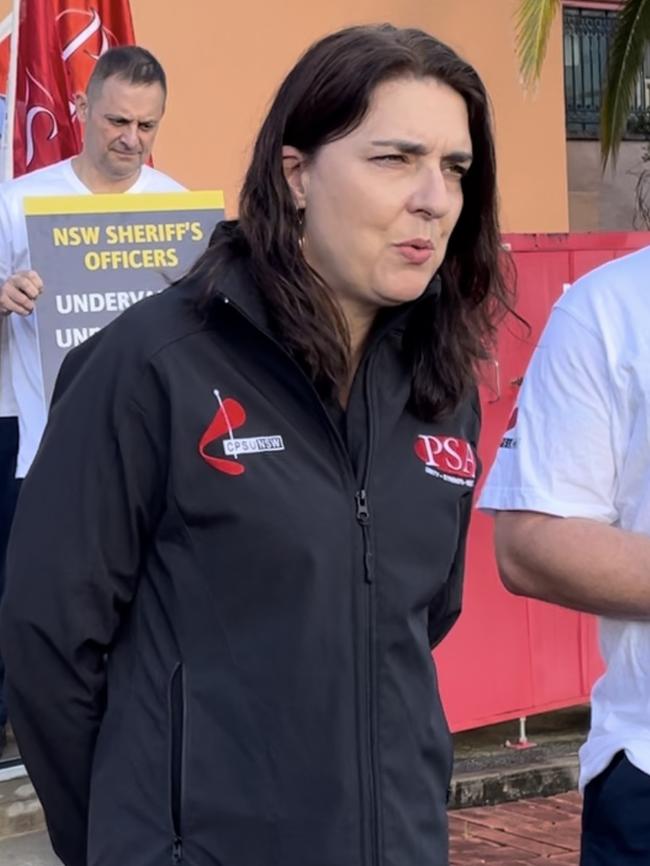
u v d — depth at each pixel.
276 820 3.11
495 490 3.97
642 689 3.79
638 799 3.73
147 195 6.68
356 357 3.40
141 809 3.16
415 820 3.27
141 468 3.22
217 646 3.17
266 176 3.31
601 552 3.75
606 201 16.03
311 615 3.14
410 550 3.32
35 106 8.00
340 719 3.16
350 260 3.26
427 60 3.28
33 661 3.29
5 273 6.98
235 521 3.15
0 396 7.05
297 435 3.23
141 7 10.94
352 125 3.23
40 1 7.96
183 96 11.20
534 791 8.58
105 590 3.26
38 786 3.48
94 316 6.65
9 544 3.35
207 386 3.20
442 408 3.46
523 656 8.68
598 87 15.73
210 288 3.23
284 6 11.71
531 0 12.09
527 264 8.38
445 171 3.34
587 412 3.81
